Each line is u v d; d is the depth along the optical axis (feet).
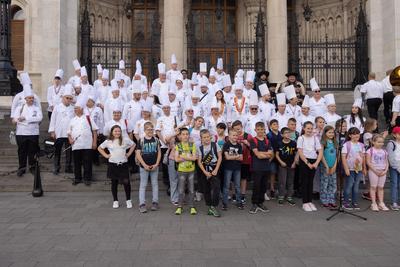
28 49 68.74
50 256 19.74
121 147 30.35
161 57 81.30
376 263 18.75
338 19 80.33
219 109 36.35
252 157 29.84
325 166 30.81
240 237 23.07
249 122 35.81
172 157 31.17
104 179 38.73
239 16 85.10
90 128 36.94
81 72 43.65
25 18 68.95
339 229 24.90
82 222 26.16
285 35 66.08
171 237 23.00
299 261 19.04
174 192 31.86
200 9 85.61
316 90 40.27
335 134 32.24
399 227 25.39
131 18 83.82
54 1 63.36
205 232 24.12
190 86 44.50
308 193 30.48
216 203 28.35
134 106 38.83
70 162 40.06
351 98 64.95
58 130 38.65
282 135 32.53
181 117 39.52
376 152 30.81
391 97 48.06
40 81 65.46
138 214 28.60
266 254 20.08
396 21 62.90
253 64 70.59
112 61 72.95
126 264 18.70
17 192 36.17
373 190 30.73
